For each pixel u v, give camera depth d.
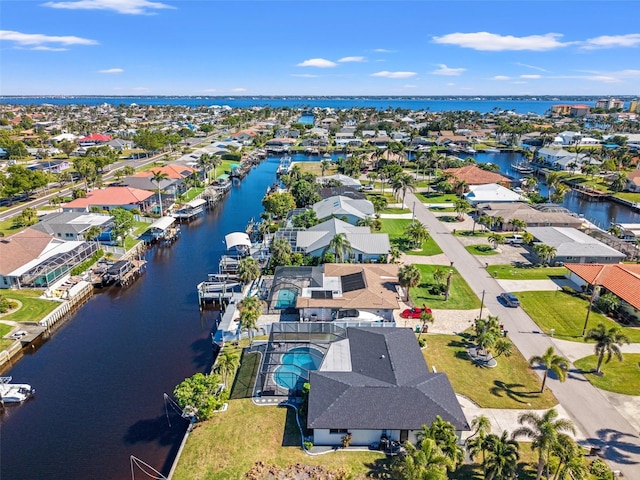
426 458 35.78
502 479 36.25
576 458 36.88
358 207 119.81
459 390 52.81
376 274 79.00
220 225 125.56
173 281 88.56
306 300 68.62
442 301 75.56
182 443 44.97
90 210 122.06
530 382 54.75
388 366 50.97
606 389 53.50
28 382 57.59
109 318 74.19
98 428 49.81
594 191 158.62
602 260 91.25
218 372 55.03
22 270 79.12
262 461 42.41
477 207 128.00
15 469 44.31
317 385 48.56
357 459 42.81
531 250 100.56
